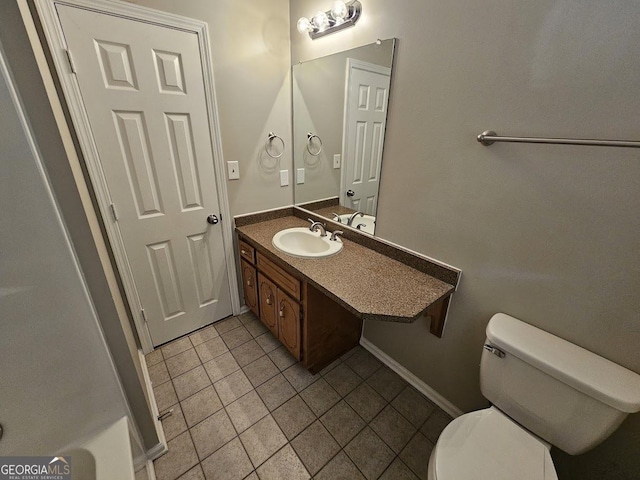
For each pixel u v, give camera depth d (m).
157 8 1.38
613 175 0.84
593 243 0.92
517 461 0.93
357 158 1.65
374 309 1.15
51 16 1.16
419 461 1.30
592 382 0.87
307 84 1.84
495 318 1.16
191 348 1.94
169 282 1.86
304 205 2.20
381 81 1.40
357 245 1.77
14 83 0.69
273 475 1.23
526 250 1.08
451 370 1.48
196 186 1.77
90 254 0.90
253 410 1.52
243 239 1.99
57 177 0.80
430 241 1.40
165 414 1.48
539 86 0.93
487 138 1.05
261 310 2.04
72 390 0.96
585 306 0.97
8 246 0.76
